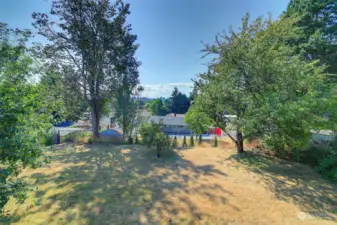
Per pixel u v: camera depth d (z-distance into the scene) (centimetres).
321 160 646
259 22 729
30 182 528
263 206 414
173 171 638
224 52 736
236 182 546
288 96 646
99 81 1277
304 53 1170
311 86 684
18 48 352
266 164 700
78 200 428
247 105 744
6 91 228
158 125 871
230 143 1122
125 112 1240
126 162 739
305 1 1291
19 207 387
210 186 516
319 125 635
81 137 1282
